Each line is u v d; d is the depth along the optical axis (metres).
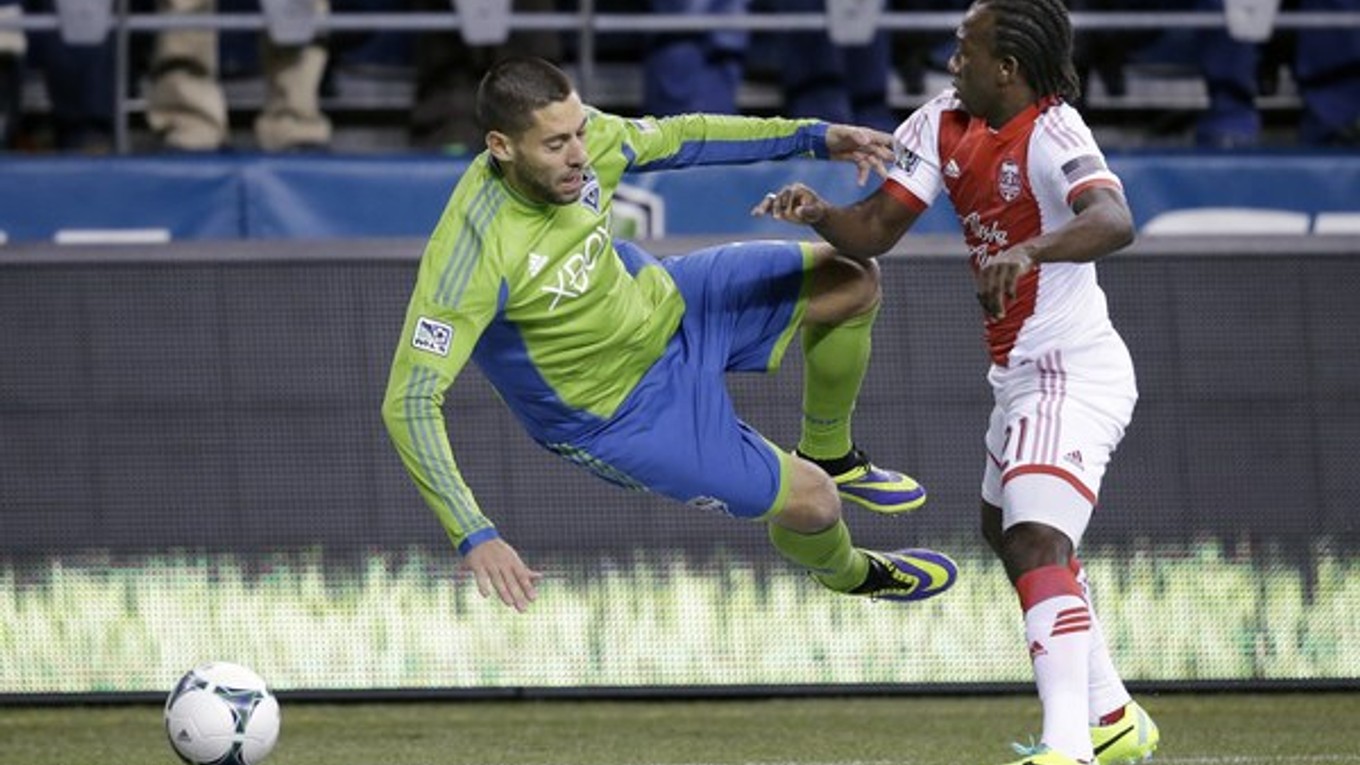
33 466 30.11
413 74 39.69
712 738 27.48
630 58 40.00
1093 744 21.31
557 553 30.20
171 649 30.05
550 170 18.91
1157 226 33.97
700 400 20.81
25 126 38.94
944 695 30.53
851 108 37.59
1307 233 31.28
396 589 30.22
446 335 18.89
